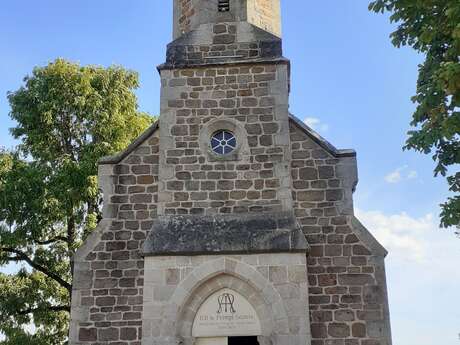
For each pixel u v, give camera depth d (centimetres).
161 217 1272
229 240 1209
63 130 2175
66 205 1991
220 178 1299
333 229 1257
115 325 1220
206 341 1182
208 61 1394
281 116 1335
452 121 963
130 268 1263
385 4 1173
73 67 2189
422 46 1248
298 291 1166
